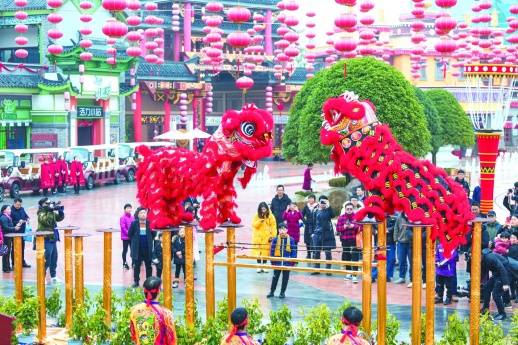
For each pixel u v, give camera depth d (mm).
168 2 95438
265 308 26000
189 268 20547
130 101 91312
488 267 24688
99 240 38531
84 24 78500
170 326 18031
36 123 74625
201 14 97375
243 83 34719
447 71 101125
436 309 25766
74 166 58719
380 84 49750
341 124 19109
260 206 30875
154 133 93438
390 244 29844
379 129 18984
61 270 32156
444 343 18922
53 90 73625
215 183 20391
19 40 46688
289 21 36438
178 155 20734
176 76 87875
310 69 42031
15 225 32031
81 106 76375
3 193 54469
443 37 33531
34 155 67375
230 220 20781
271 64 95438
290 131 57625
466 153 98875
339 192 44500
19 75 73188
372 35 33250
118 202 53188
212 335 19312
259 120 20047
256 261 31578
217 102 102750
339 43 28672
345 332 16578
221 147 20234
